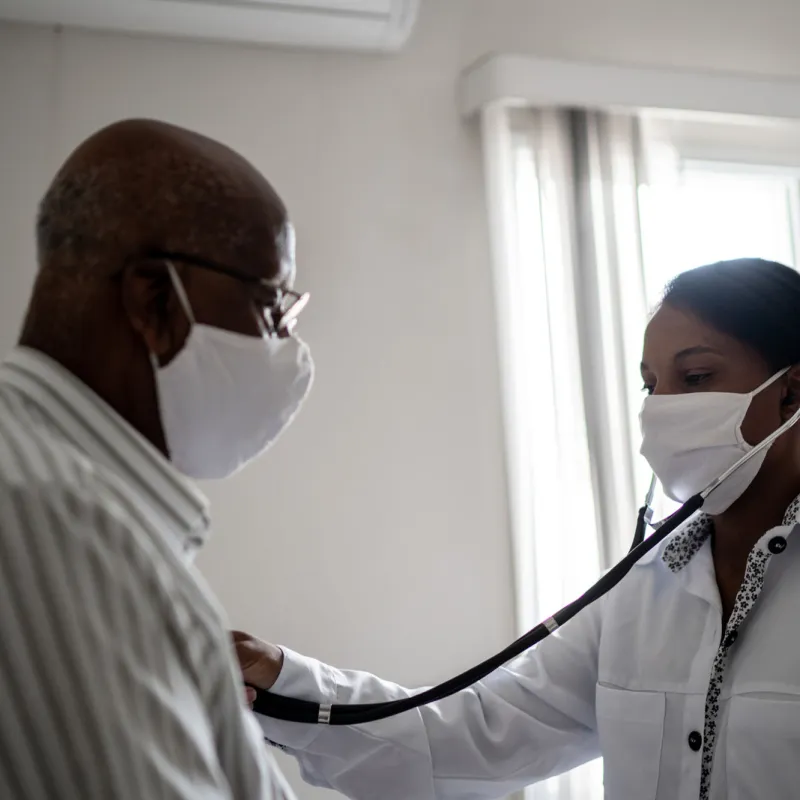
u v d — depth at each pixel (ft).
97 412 2.44
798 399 3.93
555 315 6.86
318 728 4.14
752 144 7.96
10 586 1.91
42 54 6.46
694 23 7.82
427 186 6.97
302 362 3.00
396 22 6.52
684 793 3.74
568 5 7.52
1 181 6.29
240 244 2.72
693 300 4.01
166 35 6.64
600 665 4.20
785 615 3.71
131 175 2.60
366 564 6.45
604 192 7.13
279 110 6.79
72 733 1.84
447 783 4.36
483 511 6.71
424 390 6.73
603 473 6.77
